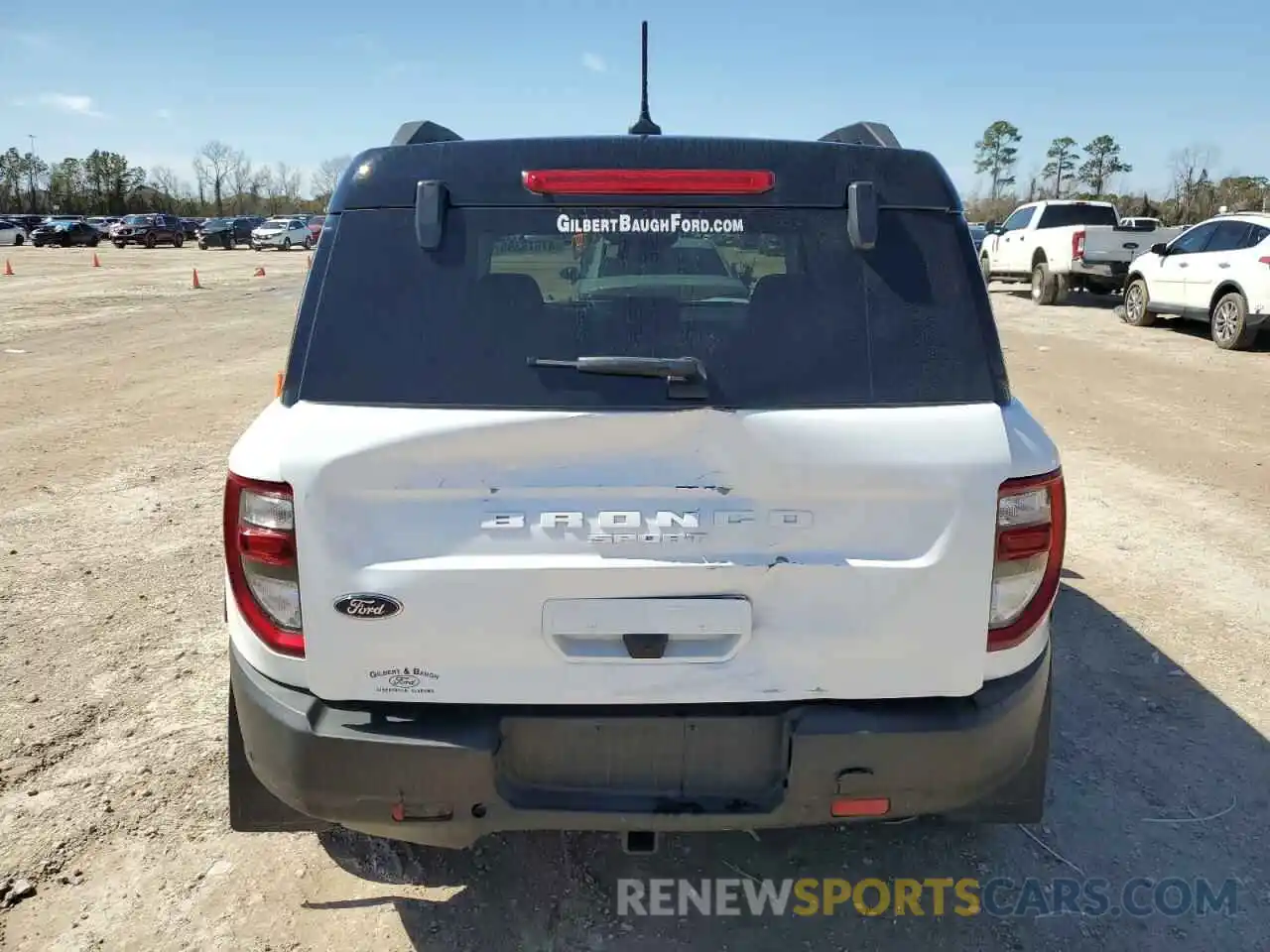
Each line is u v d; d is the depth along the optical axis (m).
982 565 2.29
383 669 2.29
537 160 2.46
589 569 2.24
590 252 2.42
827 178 2.47
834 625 2.29
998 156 83.25
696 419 2.24
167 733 3.78
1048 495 2.36
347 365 2.34
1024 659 2.41
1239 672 4.33
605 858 3.11
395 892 2.95
